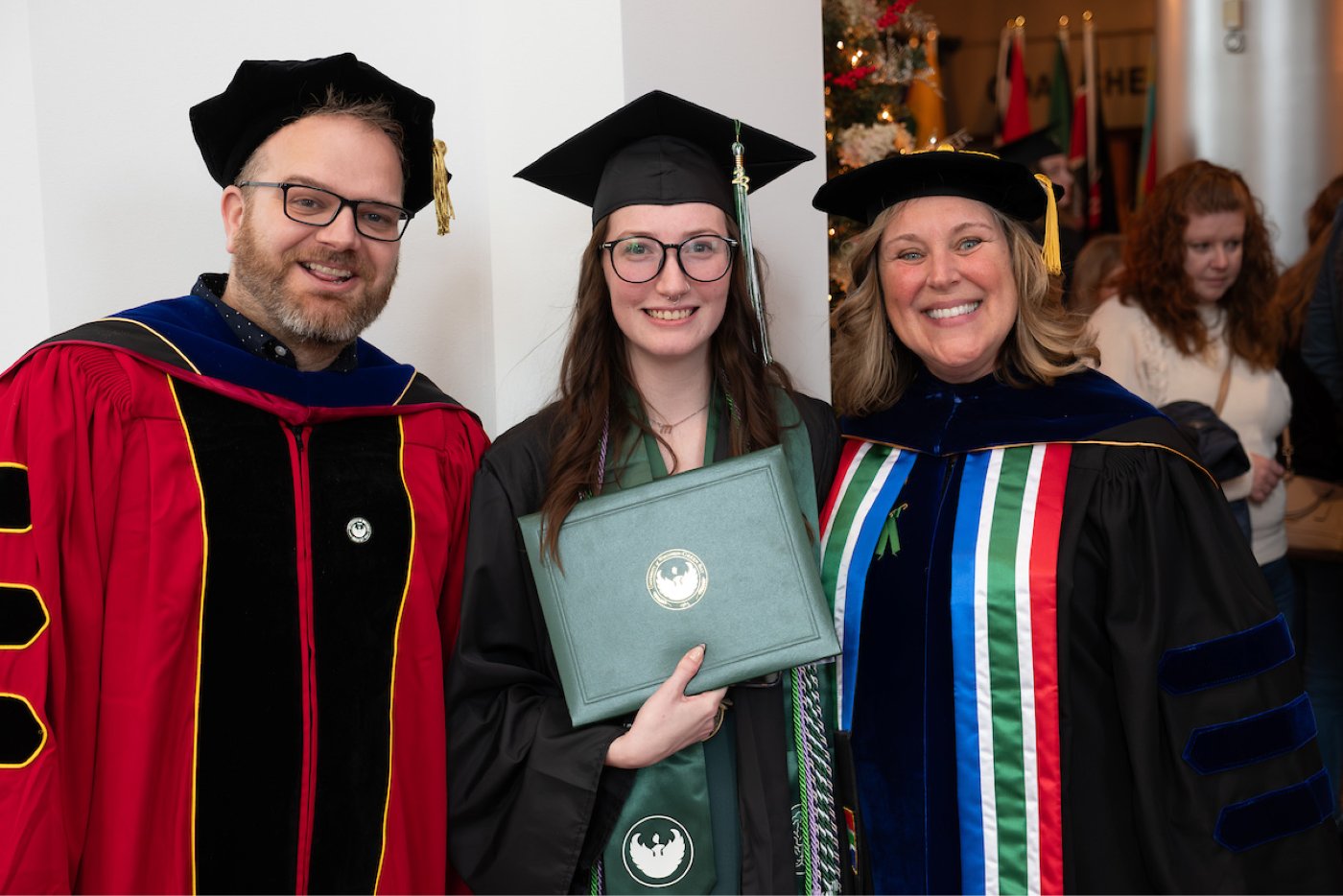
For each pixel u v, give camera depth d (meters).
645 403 2.11
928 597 2.10
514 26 2.67
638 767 1.86
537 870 1.92
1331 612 3.89
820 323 2.95
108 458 1.79
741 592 1.88
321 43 2.55
